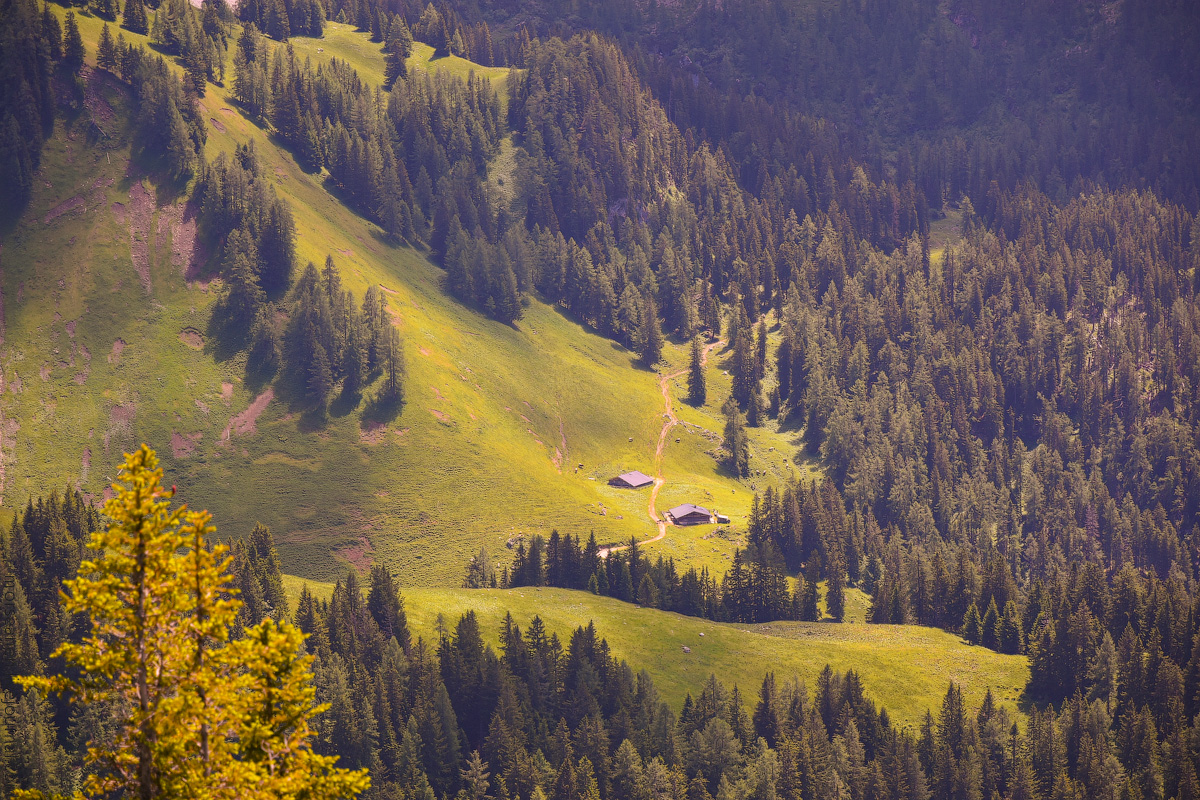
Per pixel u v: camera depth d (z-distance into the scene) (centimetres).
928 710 17400
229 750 3309
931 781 16288
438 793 15700
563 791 15212
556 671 17488
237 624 16375
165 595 3259
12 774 14112
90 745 3291
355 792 3378
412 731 15988
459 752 15925
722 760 15950
